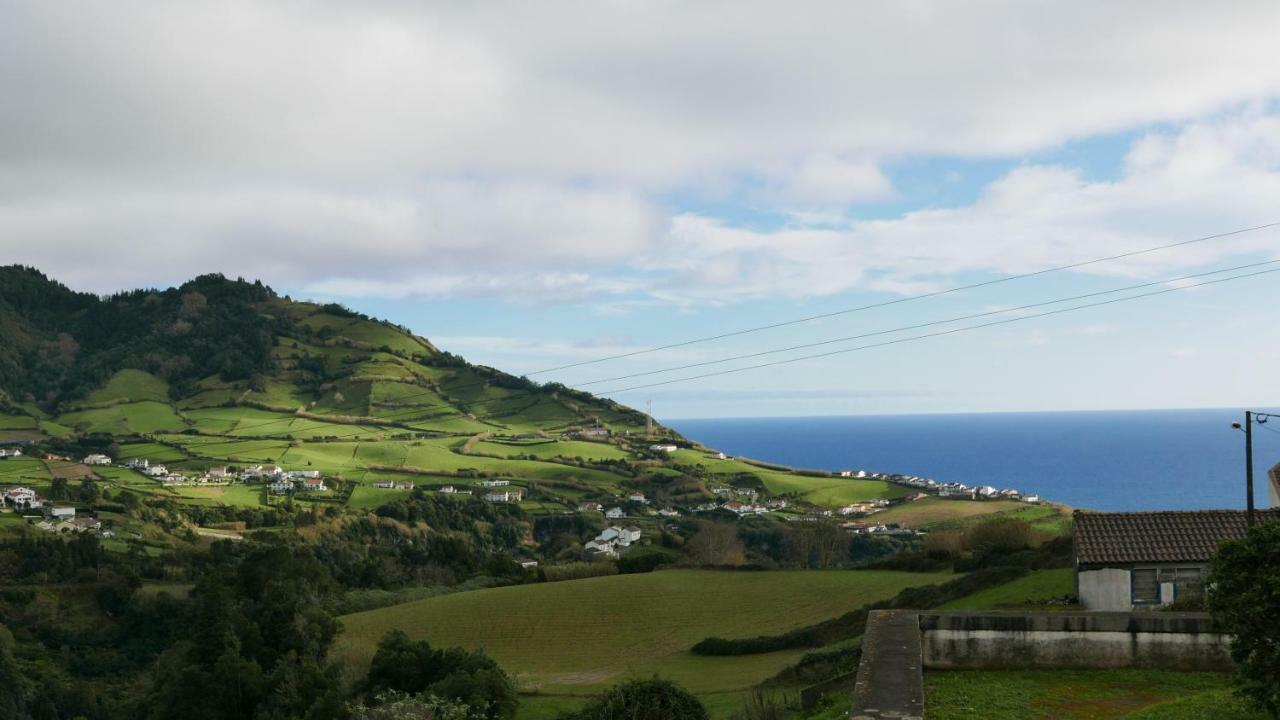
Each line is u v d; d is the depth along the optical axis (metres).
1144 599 28.39
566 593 60.66
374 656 43.97
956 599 41.34
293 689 45.19
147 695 60.72
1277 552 12.40
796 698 24.53
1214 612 13.23
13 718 73.94
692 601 56.50
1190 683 14.83
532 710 35.75
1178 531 29.30
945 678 15.71
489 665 38.19
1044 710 13.79
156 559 122.19
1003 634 16.16
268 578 73.81
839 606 51.56
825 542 104.94
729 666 41.62
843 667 29.81
